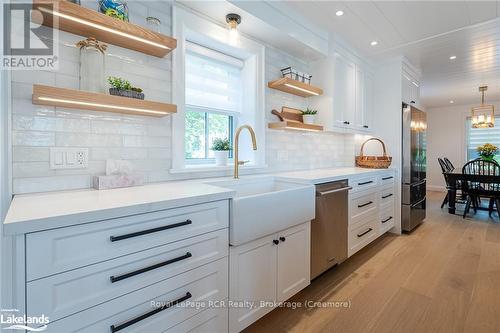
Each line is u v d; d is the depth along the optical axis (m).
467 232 3.46
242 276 1.41
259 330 1.56
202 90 2.06
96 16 1.24
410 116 3.40
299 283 1.80
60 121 1.31
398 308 1.76
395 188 3.41
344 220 2.31
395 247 2.92
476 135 6.57
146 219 1.01
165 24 1.70
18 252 0.74
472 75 4.29
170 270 1.09
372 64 3.60
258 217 1.44
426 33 2.75
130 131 1.56
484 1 2.16
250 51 2.23
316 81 2.88
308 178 2.00
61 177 1.31
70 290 0.83
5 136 1.06
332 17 2.42
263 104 2.35
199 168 1.90
